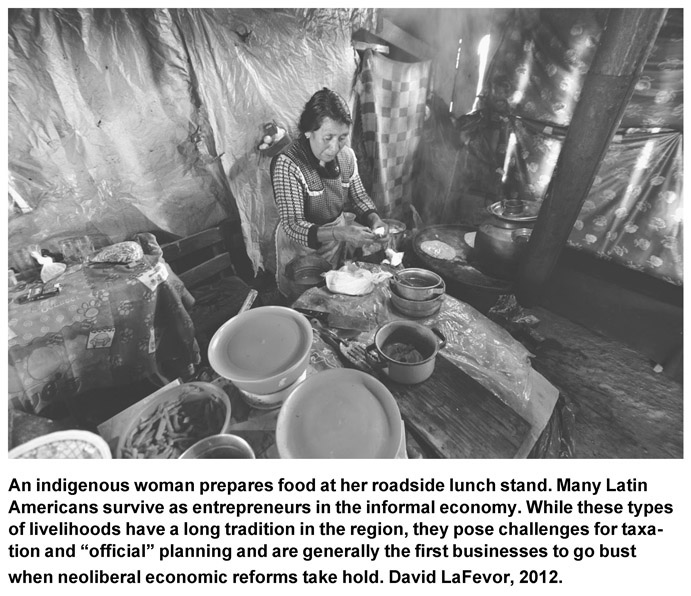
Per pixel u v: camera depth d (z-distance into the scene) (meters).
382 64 4.09
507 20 4.18
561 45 3.89
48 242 2.77
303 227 2.74
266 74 3.43
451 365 1.71
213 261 3.75
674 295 3.38
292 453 1.19
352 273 2.27
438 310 2.05
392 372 1.57
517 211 3.55
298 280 2.74
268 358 1.45
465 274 3.56
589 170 2.82
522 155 4.58
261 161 3.68
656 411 3.04
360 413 1.30
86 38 2.57
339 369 1.45
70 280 2.49
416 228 5.14
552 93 4.11
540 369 3.41
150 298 2.56
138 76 2.85
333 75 3.88
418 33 4.49
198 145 3.31
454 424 1.47
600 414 3.00
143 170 3.11
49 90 2.53
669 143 3.25
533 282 3.41
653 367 3.42
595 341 3.73
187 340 2.91
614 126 2.67
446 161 5.17
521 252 3.36
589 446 2.75
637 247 3.62
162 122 3.07
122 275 2.54
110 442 1.44
